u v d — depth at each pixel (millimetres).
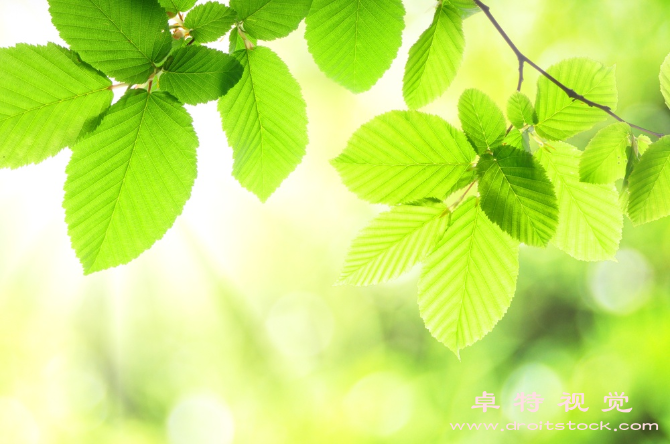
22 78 651
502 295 696
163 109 668
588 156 699
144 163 672
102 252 674
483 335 698
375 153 686
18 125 654
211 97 669
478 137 681
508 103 700
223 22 672
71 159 666
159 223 678
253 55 697
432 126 682
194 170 678
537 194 673
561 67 700
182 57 661
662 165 693
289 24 684
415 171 687
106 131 665
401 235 695
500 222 676
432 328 700
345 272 699
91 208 670
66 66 654
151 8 652
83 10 647
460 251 696
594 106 695
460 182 688
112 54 655
